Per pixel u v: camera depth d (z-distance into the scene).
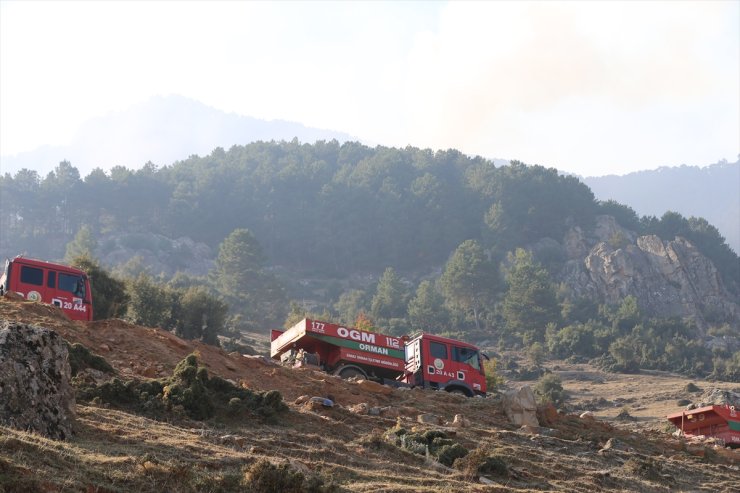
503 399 34.25
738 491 29.53
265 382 31.23
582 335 177.00
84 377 23.91
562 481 25.33
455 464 24.00
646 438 35.53
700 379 152.50
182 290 102.38
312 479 16.94
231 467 18.03
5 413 16.28
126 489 14.81
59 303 34.19
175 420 22.41
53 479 13.88
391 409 30.14
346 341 38.22
